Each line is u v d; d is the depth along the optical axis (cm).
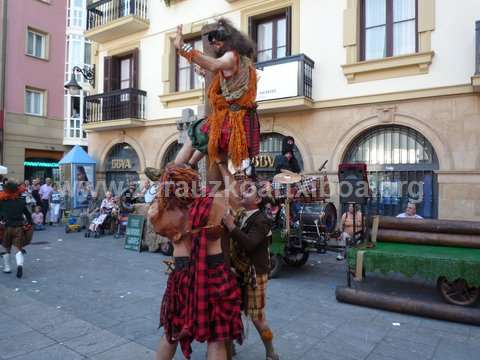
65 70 2078
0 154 1777
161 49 1359
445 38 869
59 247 988
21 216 685
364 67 949
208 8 1238
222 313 240
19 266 673
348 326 465
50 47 1988
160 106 1361
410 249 562
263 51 1138
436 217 900
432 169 901
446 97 870
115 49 1481
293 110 1045
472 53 841
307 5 1038
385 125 952
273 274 694
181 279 250
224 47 240
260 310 346
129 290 602
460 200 850
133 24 1355
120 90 1386
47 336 421
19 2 1855
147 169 338
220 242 264
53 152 2028
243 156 237
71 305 527
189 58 218
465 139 850
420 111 898
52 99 1998
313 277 705
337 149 998
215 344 240
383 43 965
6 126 1808
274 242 682
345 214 746
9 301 541
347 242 627
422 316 497
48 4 1978
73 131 2077
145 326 452
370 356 386
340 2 995
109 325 454
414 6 930
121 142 1477
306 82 1008
